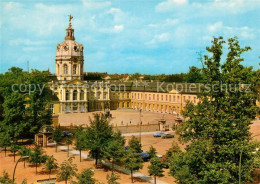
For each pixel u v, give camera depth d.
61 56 115.94
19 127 52.88
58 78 116.94
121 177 38.56
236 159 27.27
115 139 46.53
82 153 51.34
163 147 55.72
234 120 27.00
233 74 27.38
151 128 74.12
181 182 29.92
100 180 37.03
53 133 52.91
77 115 101.38
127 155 37.91
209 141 26.03
